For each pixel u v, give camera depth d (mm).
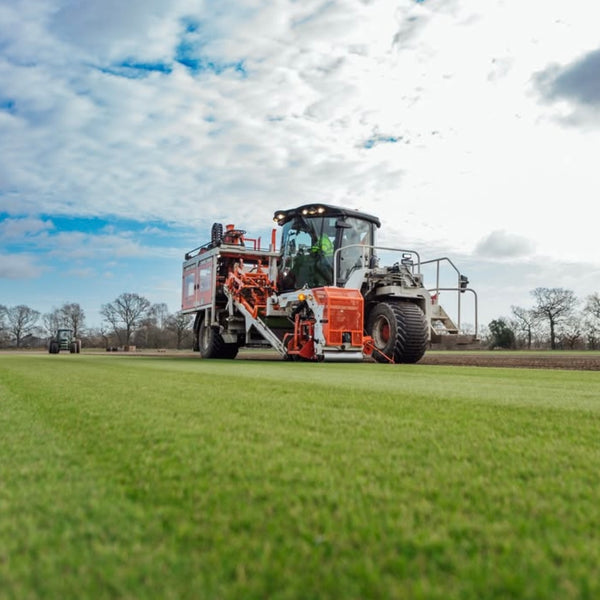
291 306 9977
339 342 8898
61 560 775
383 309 9641
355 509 1009
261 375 5086
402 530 895
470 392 3348
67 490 1148
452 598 657
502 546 825
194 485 1187
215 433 1877
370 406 2627
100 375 5066
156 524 930
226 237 13219
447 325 10156
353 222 10859
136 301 70500
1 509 1012
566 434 1864
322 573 733
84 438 1786
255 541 849
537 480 1236
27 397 3068
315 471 1315
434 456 1499
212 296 12945
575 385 3996
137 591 683
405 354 9219
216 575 729
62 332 29328
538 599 656
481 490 1148
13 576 723
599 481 1229
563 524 927
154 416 2293
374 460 1445
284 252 11570
